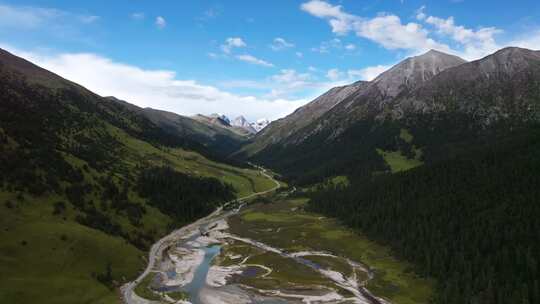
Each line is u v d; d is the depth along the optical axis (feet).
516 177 512.63
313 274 424.46
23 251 362.12
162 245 534.37
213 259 485.97
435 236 437.17
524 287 298.97
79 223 471.21
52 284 333.83
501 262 351.87
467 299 313.53
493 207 466.70
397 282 387.34
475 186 537.24
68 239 401.29
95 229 474.08
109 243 436.76
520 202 448.24
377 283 391.86
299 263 465.06
